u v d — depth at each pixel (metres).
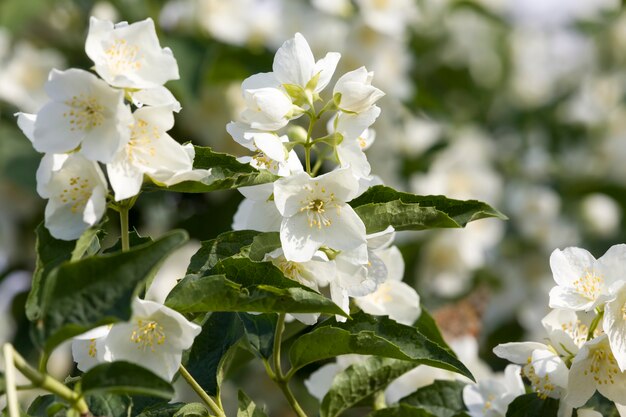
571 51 2.06
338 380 0.85
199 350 0.83
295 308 0.76
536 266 1.59
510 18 2.02
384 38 1.42
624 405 0.80
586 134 1.85
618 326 0.79
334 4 1.42
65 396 0.72
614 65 2.02
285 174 0.78
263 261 0.77
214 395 0.82
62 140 0.74
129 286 0.71
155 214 1.25
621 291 0.78
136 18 1.36
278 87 0.79
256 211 0.79
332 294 0.78
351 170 0.77
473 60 1.79
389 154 1.49
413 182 1.53
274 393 1.25
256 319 0.85
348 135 0.79
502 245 1.60
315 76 0.79
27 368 0.72
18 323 1.23
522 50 1.95
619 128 1.84
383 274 0.79
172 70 0.75
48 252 0.74
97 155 0.73
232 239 0.78
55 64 1.32
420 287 1.47
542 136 1.86
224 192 1.26
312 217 0.77
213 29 1.34
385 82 1.43
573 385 0.80
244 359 0.93
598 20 2.02
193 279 0.77
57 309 0.71
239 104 1.31
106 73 0.74
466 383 0.88
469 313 1.02
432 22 1.72
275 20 1.39
